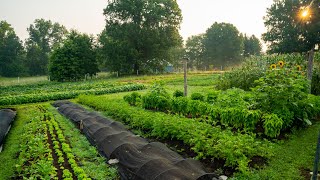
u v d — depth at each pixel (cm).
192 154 827
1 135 1058
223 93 1348
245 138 793
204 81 3111
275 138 916
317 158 524
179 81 3309
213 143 772
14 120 1451
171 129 941
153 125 1017
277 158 770
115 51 4838
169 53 5447
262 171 688
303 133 964
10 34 8712
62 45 4722
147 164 681
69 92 2411
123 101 1762
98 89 2612
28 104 2091
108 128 1030
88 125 1131
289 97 966
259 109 1009
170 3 5091
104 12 5103
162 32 5034
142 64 5256
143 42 4894
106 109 1530
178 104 1318
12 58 8462
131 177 682
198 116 1256
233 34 9281
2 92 2998
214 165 740
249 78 1792
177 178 602
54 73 4612
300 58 1883
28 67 8775
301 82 1032
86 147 952
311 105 976
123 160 771
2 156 892
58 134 1080
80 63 4772
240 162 661
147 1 4984
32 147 870
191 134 857
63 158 830
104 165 775
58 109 1706
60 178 708
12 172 766
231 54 9375
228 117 1014
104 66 5047
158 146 813
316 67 1623
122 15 5053
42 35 9994
